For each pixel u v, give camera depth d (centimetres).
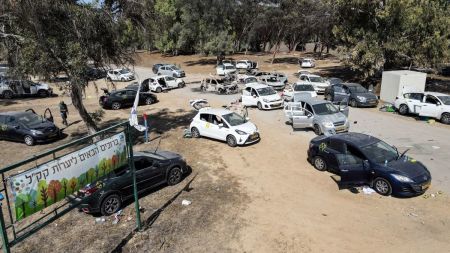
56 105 3350
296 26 5625
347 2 3322
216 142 1958
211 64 6197
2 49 1731
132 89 3216
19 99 3672
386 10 3094
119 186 1209
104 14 1864
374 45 3241
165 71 4912
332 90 2878
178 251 984
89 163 879
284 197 1277
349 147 1375
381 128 2114
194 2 5519
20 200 700
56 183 782
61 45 1742
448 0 3734
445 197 1225
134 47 2175
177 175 1427
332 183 1378
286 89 3108
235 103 2970
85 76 1847
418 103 2311
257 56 7194
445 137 1908
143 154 1364
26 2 1583
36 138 2077
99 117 2306
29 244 1049
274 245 1002
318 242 1009
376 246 983
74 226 1141
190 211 1195
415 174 1209
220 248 995
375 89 3388
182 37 5909
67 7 1733
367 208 1175
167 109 2991
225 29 5606
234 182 1420
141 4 1981
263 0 6316
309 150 1570
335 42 4312
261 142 1922
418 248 966
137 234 1062
